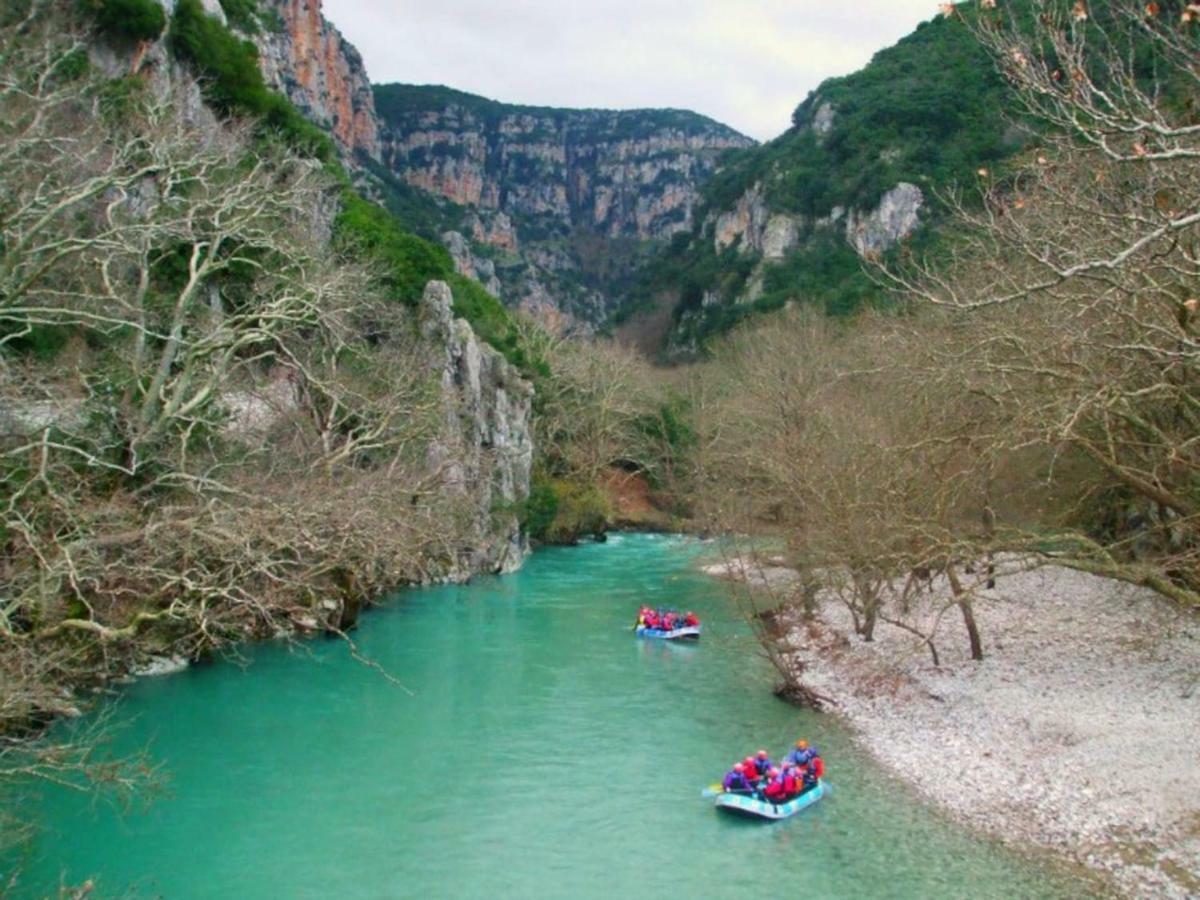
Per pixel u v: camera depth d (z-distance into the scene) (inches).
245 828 770.2
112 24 1694.1
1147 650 1206.9
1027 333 933.8
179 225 1246.9
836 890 692.1
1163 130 489.4
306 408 1520.7
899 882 704.4
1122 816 777.6
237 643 1314.0
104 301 1105.4
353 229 2107.5
